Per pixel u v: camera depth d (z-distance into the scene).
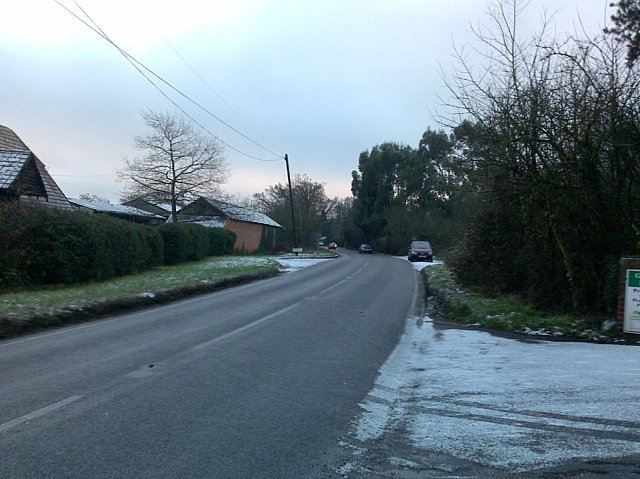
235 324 12.35
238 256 45.31
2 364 8.20
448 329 12.20
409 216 70.00
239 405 6.32
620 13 13.00
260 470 4.58
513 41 13.36
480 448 5.12
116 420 5.71
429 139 71.06
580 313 12.32
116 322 12.67
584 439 5.30
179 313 14.22
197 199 50.25
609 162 12.02
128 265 23.69
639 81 11.73
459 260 20.02
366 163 79.12
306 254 57.94
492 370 8.04
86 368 7.98
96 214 22.45
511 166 13.20
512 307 13.46
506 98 13.27
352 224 93.56
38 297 14.67
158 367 8.09
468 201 18.14
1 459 4.67
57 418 5.73
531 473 4.59
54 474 4.39
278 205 86.12
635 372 7.58
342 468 4.67
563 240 12.63
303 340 10.53
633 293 10.31
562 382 7.19
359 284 23.44
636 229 11.95
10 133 28.88
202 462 4.70
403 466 4.73
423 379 7.68
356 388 7.19
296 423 5.76
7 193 22.77
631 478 4.49
